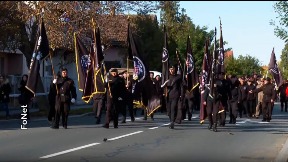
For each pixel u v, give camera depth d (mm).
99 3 25797
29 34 26562
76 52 20469
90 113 28422
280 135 16469
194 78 21062
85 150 12664
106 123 18609
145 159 11312
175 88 18172
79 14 25672
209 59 18766
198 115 27047
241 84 26078
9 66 37906
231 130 18141
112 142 14336
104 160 11133
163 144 13969
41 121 22672
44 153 12102
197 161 11141
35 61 18547
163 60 20156
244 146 13688
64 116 18422
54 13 24922
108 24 27469
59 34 26172
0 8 22625
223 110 17969
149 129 18266
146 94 19750
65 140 14758
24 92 22609
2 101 24000
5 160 11062
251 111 26094
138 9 25766
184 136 15969
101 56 19344
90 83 19766
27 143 14055
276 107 40969
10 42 25859
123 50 45844
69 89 18297
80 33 26422
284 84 32469
